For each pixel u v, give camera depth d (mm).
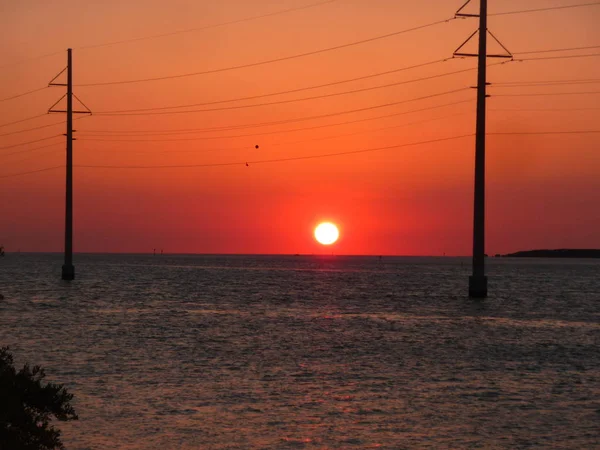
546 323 55344
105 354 35906
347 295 89000
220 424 22375
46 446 15664
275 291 96562
